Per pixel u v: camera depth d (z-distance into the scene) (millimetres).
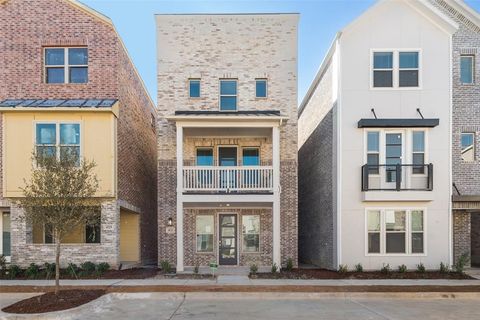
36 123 13844
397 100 14555
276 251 14016
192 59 15602
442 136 14430
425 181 14312
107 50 14703
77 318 8328
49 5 14742
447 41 14672
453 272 13594
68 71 14875
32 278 12500
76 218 9922
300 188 21359
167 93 15484
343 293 10578
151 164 20797
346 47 14664
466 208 14289
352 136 14523
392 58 14672
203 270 14234
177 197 14102
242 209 15531
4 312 8562
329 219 15539
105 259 13969
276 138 14344
